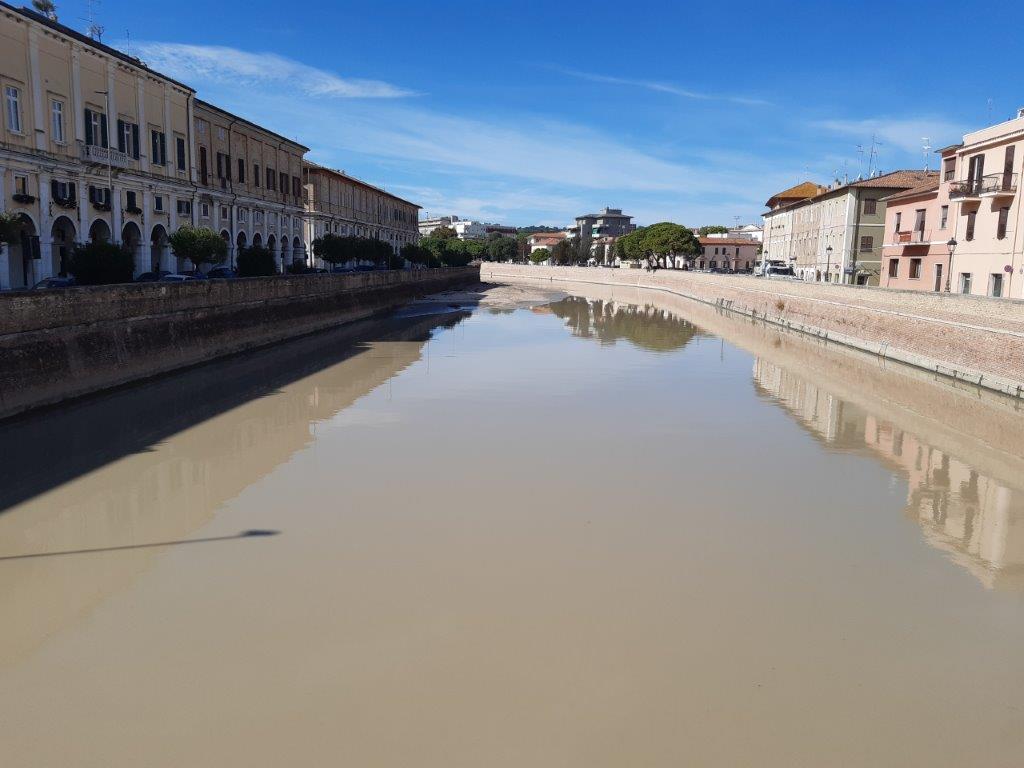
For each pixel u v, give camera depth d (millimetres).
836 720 7594
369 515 13391
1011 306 25984
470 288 100250
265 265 43156
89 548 11812
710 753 7078
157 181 42375
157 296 27641
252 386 25984
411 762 6898
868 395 25828
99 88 37625
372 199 91562
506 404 23422
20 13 31984
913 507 14320
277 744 7137
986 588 10773
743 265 143500
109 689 8008
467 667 8445
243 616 9609
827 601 10258
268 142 59219
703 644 9039
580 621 9547
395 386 26359
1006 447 18938
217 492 14594
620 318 57719
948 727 7520
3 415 19484
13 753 6980
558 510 13750
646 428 20422
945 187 44906
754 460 17422
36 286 30266
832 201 70625
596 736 7293
